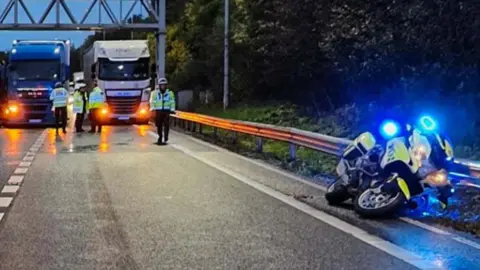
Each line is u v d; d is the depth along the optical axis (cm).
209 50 5009
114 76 3741
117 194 1225
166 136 2477
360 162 1045
